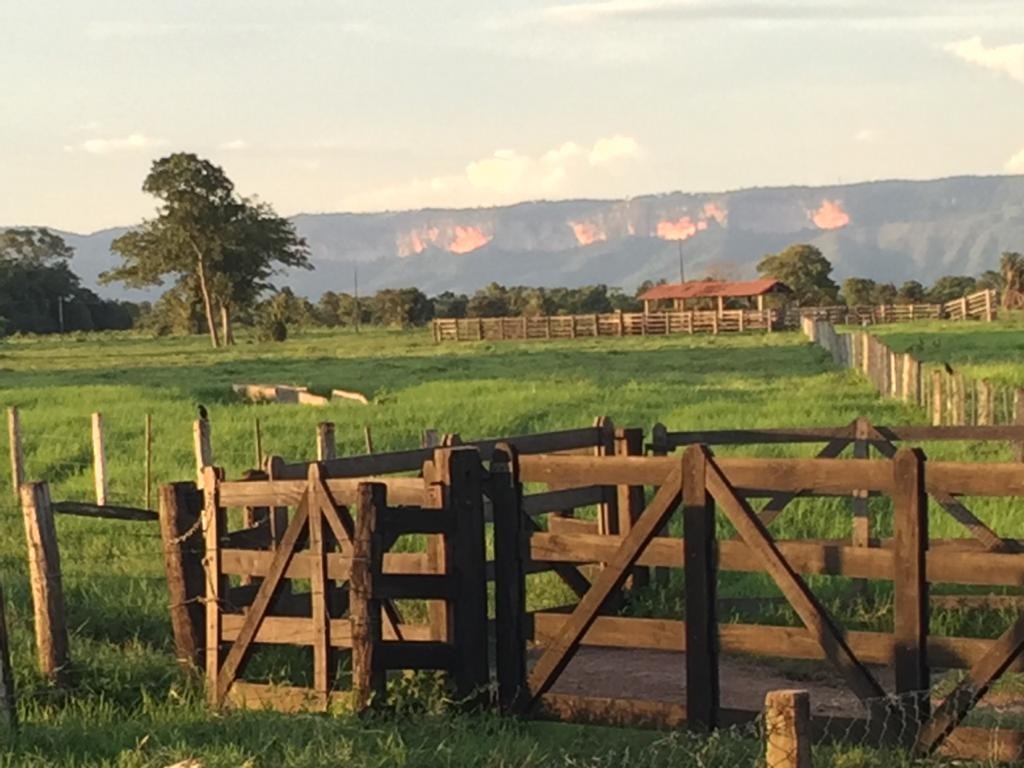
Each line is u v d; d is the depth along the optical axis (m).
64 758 9.27
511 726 10.16
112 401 40.66
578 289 154.88
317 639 10.75
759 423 30.09
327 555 10.70
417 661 10.45
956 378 27.89
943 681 11.28
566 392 39.41
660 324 101.12
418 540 16.50
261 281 115.25
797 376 46.31
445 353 75.94
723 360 59.69
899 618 9.27
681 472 9.83
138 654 12.34
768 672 12.18
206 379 54.75
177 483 11.74
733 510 9.66
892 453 14.22
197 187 111.00
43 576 11.37
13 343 122.12
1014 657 9.02
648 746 9.55
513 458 10.55
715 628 9.80
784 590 9.55
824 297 143.50
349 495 10.60
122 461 27.06
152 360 78.69
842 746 9.31
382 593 10.29
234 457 26.78
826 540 14.86
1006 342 61.91
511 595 10.55
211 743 9.40
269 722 9.89
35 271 165.62
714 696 9.81
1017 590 14.18
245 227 111.69
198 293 116.31
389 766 8.88
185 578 11.66
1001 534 16.25
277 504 11.09
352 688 10.45
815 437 14.32
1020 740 8.98
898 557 9.27
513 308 145.88
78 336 140.00
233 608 11.61
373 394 41.72
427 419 33.03
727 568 9.77
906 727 9.20
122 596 15.03
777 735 6.39
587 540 10.32
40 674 11.47
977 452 23.34
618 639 10.20
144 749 9.34
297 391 42.22
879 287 146.38
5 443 30.20
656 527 9.99
